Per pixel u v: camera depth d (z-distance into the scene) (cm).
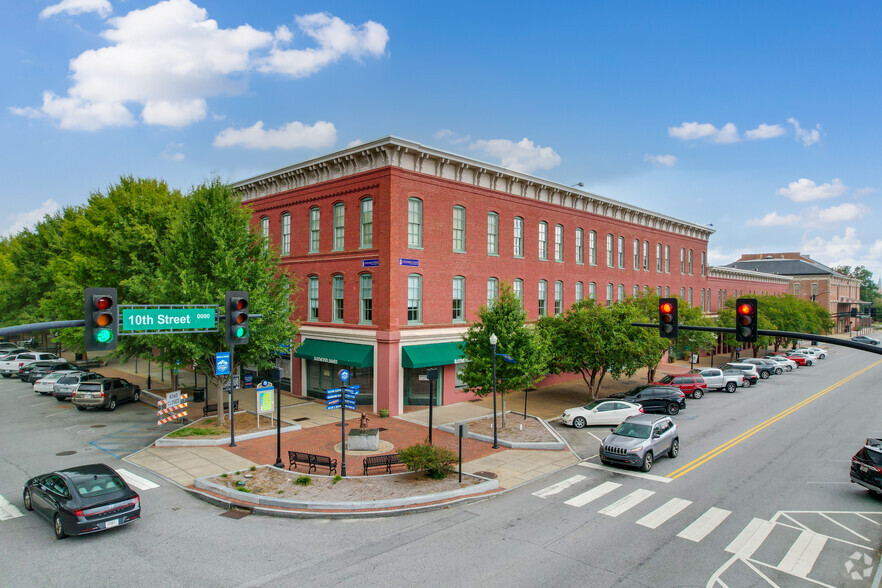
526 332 2438
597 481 1761
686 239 5594
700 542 1288
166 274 2477
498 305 2491
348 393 2044
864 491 1655
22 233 5869
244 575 1121
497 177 3366
